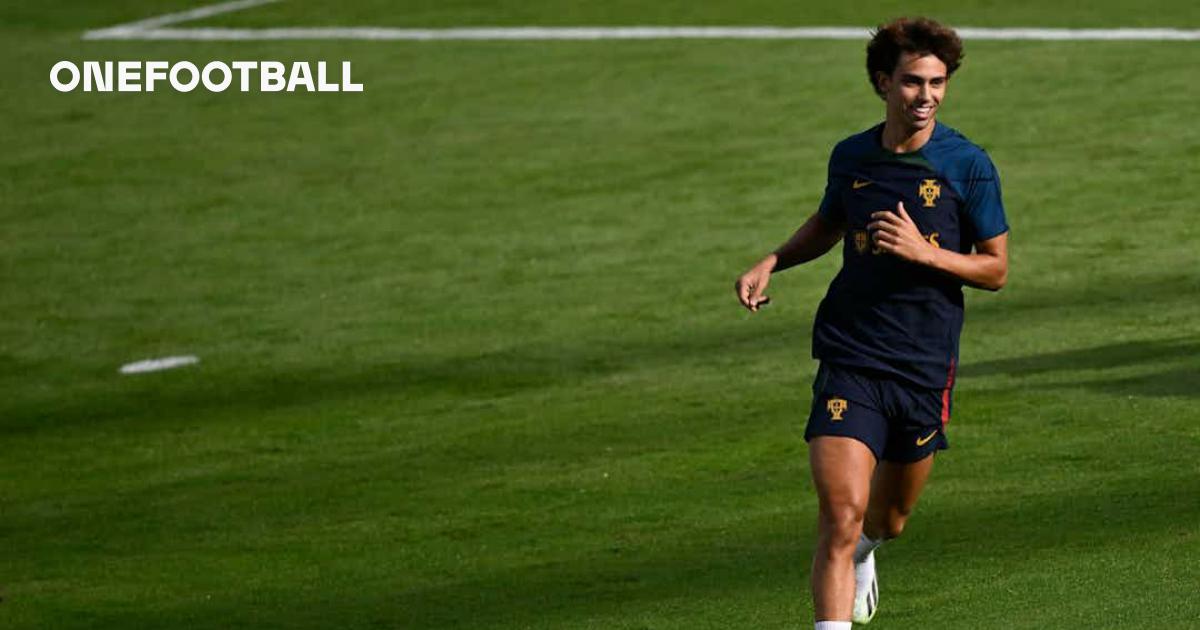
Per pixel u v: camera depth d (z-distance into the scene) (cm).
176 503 4034
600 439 4253
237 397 5106
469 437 4416
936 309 2183
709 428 4262
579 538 3403
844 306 2211
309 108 9119
